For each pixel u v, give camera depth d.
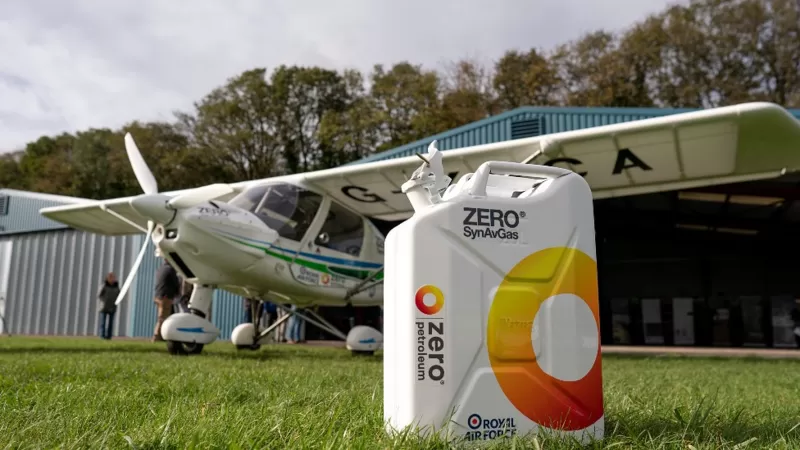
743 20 29.27
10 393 2.33
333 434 1.59
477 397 1.56
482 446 1.51
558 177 1.77
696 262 18.47
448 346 1.56
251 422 1.68
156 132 36.09
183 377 3.15
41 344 9.00
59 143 42.53
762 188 12.42
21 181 40.78
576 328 1.68
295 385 2.88
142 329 17.45
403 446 1.43
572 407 1.65
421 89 32.97
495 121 12.48
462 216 1.61
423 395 1.54
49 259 20.77
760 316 17.67
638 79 30.44
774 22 29.03
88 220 9.68
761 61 29.11
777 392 3.32
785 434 1.74
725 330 17.88
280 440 1.52
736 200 13.85
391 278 1.66
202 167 35.16
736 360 7.71
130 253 18.52
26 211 21.77
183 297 10.38
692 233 18.45
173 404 2.08
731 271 18.16
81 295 19.39
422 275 1.57
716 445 1.54
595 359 1.70
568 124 11.87
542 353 1.64
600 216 16.30
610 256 19.38
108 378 3.17
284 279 6.39
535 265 1.66
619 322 18.94
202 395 2.40
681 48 29.89
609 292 19.23
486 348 1.59
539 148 5.57
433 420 1.54
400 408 1.58
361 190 6.88
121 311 18.08
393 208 7.47
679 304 18.41
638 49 30.00
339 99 36.97
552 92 31.45
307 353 7.39
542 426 1.61
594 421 1.67
